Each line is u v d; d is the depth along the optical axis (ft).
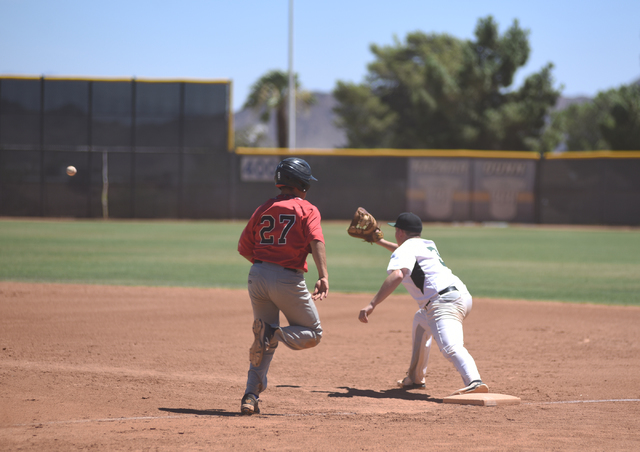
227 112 273.33
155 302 82.64
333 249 165.99
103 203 271.90
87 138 270.67
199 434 31.37
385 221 280.31
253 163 275.59
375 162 279.90
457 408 38.96
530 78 418.92
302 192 38.78
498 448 29.19
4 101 267.18
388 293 41.96
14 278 100.48
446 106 430.61
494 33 422.41
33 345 56.75
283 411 38.19
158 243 168.55
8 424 33.09
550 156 278.46
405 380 47.03
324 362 55.31
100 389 42.22
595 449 29.22
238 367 51.49
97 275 106.83
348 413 37.52
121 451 28.22
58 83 268.41
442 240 197.98
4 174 267.80
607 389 45.19
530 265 133.90
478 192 281.33
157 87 271.90
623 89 386.93
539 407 39.32
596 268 129.49
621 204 268.00
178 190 274.57
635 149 375.25
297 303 36.99
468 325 73.31
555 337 66.69
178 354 55.57
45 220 263.90
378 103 574.56
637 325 73.36
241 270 117.80
